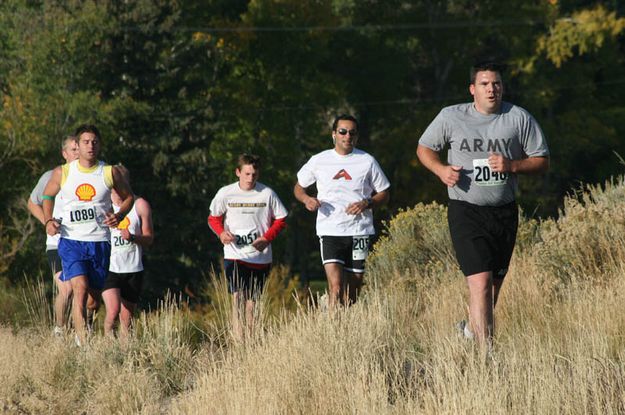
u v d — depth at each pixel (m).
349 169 37.12
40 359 31.66
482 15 173.38
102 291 38.38
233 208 38.03
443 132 28.16
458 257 28.14
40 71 112.50
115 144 117.00
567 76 177.38
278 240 152.12
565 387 22.92
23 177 93.25
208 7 154.88
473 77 28.03
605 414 22.06
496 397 22.23
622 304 29.28
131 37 120.12
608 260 35.12
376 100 171.50
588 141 166.88
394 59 169.00
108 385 28.58
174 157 120.56
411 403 22.97
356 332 27.89
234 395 24.78
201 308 50.97
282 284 54.00
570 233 35.91
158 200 120.94
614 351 26.45
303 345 27.42
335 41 167.88
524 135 27.89
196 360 31.14
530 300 32.62
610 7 176.88
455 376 23.42
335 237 37.06
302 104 157.25
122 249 39.06
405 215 47.06
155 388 29.22
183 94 122.75
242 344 29.91
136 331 34.41
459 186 28.11
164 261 117.81
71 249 35.81
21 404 28.02
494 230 28.02
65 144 39.25
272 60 158.50
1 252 76.19
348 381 24.89
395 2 172.88
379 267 46.00
